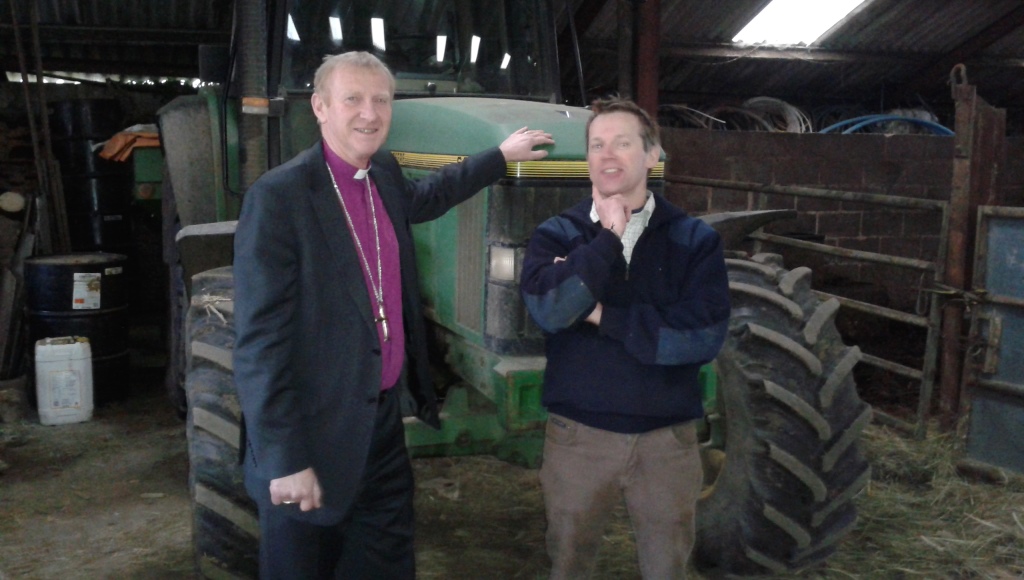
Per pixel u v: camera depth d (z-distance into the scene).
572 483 2.16
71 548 3.30
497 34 3.71
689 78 9.53
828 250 4.93
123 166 7.46
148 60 8.55
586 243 2.15
